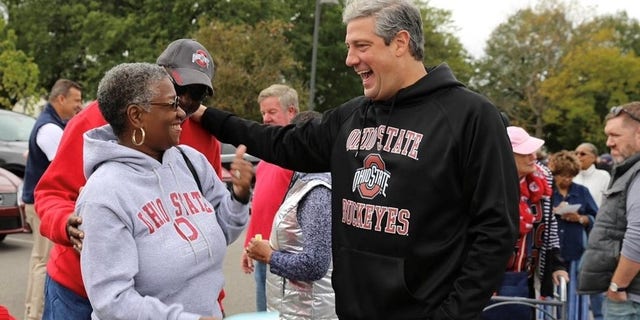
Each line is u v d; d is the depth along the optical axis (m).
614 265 3.66
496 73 48.41
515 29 46.31
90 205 2.10
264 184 4.08
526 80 45.66
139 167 2.23
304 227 2.99
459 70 46.38
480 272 2.14
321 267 2.95
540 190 4.10
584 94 44.19
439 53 45.41
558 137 48.75
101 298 2.05
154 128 2.24
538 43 44.38
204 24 23.42
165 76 2.28
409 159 2.24
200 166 2.55
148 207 2.19
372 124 2.41
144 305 2.06
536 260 4.16
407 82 2.34
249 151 2.95
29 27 29.20
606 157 10.28
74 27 28.55
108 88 2.24
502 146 2.20
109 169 2.19
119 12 29.53
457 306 2.15
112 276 2.05
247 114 21.12
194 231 2.29
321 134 2.71
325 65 33.12
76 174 2.70
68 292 2.73
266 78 21.00
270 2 29.39
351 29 2.34
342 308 2.38
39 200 2.67
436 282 2.23
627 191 3.57
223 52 21.05
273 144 2.87
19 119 12.12
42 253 5.15
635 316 3.52
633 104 3.69
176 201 2.29
